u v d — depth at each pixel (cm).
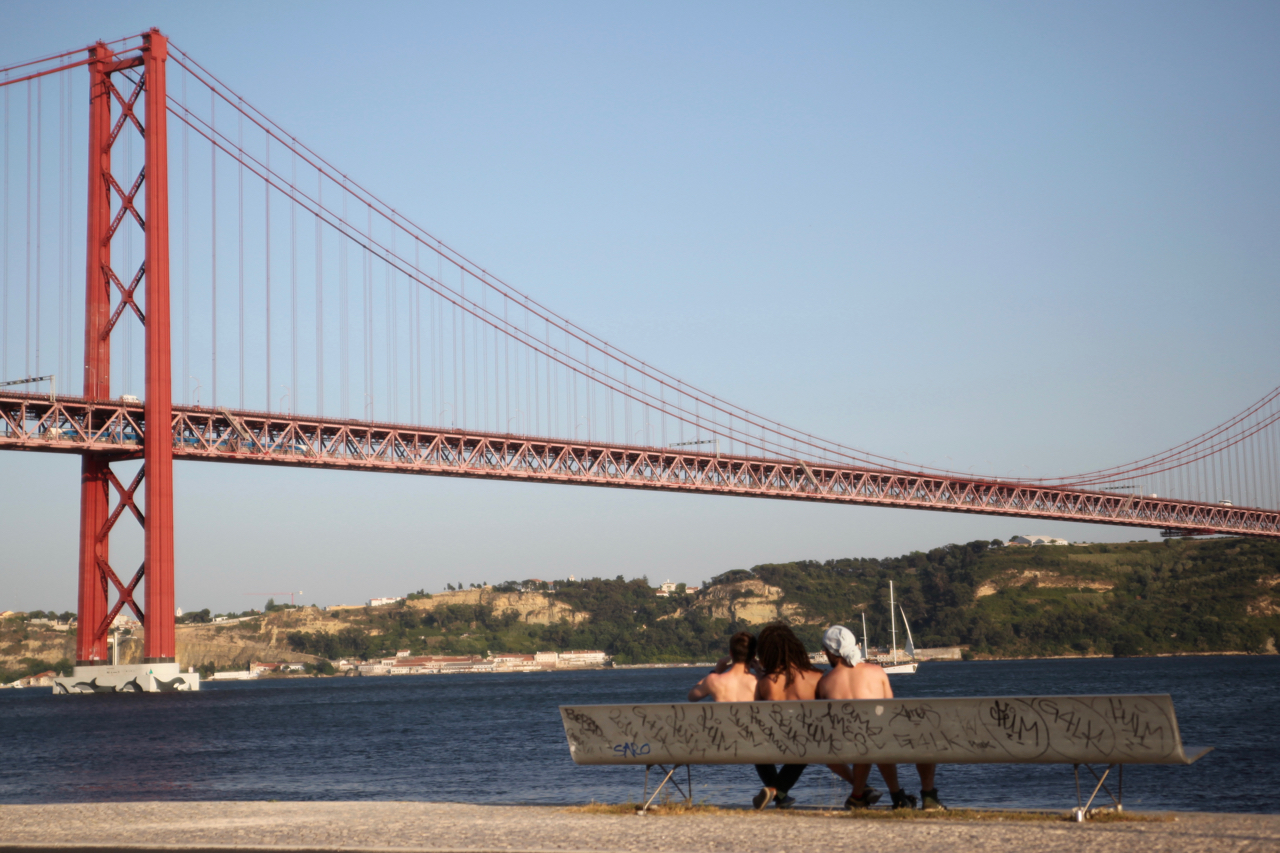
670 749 942
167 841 813
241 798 1600
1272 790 1496
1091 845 707
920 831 775
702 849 725
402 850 737
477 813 943
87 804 1107
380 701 6556
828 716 891
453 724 3766
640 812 930
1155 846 698
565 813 933
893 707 868
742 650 986
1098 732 825
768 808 984
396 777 1928
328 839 800
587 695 6988
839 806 1296
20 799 1655
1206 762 1844
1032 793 1468
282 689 10431
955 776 1642
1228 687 5953
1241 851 679
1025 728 841
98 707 5562
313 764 2272
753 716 912
